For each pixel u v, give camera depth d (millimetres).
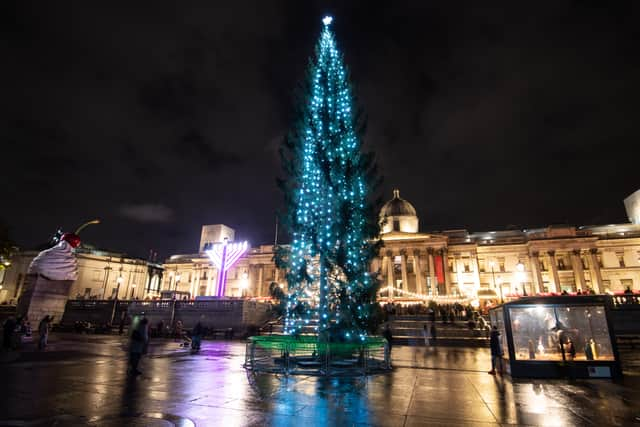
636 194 75000
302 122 19438
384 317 17297
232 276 86000
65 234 39031
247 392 10797
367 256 17828
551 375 14438
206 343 30062
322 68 20344
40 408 8383
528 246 71875
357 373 14688
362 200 17922
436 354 23906
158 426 7270
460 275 73125
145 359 18812
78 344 26281
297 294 17641
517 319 15328
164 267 94938
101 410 8359
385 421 7984
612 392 11586
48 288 36438
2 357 17391
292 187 18859
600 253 69375
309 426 7539
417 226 82188
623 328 30359
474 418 8367
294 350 16391
